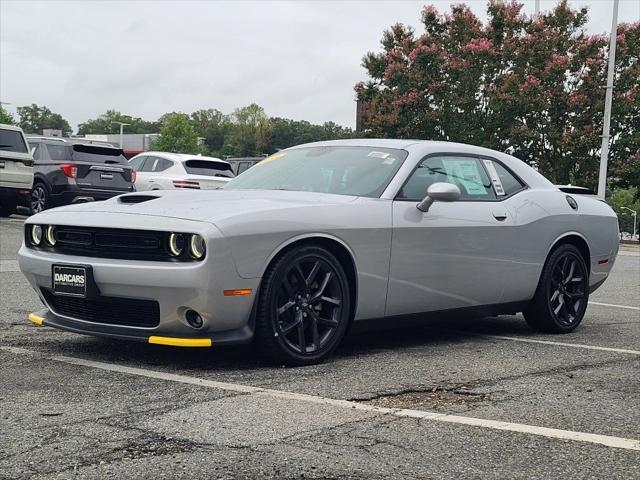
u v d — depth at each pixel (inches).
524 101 1017.5
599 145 1031.6
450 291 211.8
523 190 237.6
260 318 175.0
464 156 226.5
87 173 627.8
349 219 188.4
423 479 111.3
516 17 1086.4
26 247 193.3
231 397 151.3
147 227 170.6
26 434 126.6
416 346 213.2
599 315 287.9
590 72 1037.8
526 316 244.4
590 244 252.7
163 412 140.2
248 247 170.2
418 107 1096.2
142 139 4003.4
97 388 156.3
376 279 194.4
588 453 123.8
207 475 110.5
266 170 224.5
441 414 143.6
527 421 140.6
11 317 238.1
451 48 1114.1
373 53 1173.7
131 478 109.0
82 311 185.0
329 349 186.4
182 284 165.9
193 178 703.1
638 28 1047.6
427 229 203.3
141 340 174.1
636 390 166.1
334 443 125.5
